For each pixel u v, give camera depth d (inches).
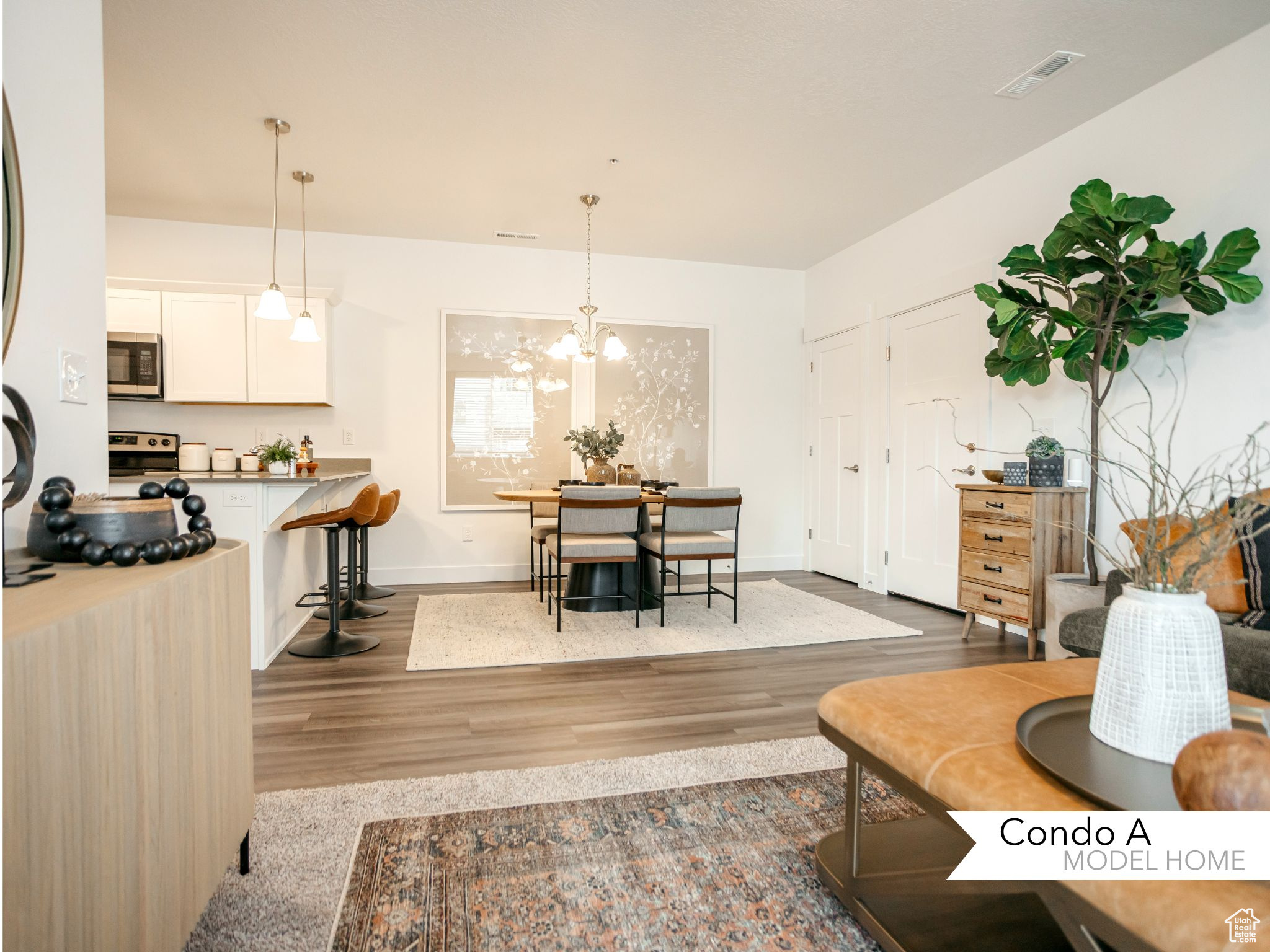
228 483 113.3
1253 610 79.4
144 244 174.7
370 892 54.3
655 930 50.3
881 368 183.8
